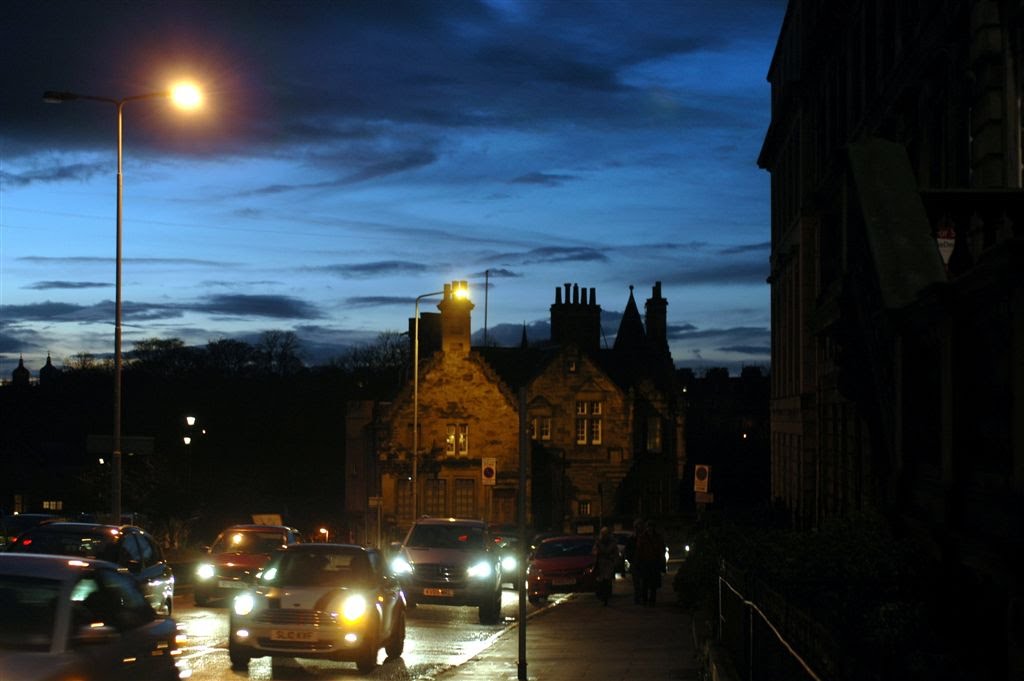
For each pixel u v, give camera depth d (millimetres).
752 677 12125
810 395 39969
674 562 60875
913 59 22844
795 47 47219
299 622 18953
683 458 81375
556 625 27828
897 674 7285
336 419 110125
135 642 11312
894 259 12680
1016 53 17453
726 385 109938
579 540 39000
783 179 48969
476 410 74438
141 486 78000
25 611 10336
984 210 14008
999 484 8969
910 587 11727
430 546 30594
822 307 21938
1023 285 8125
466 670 19578
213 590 29594
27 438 109000
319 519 96625
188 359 116250
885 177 13828
